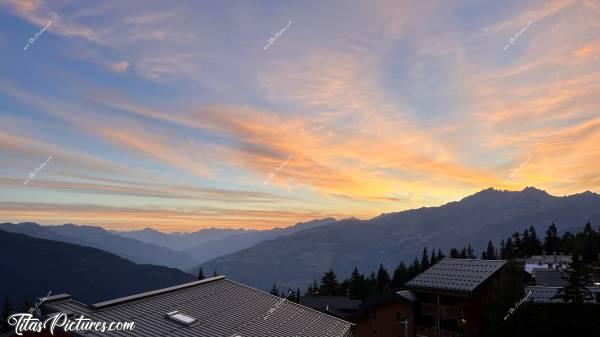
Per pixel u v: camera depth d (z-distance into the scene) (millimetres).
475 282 49719
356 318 56438
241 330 24000
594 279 58562
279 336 24859
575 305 41938
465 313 48844
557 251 116312
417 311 52625
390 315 53844
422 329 51188
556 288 47531
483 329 48312
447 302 50906
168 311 23750
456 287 49750
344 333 29781
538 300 44375
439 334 49688
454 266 55281
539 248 121938
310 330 27797
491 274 50656
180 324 22469
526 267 74812
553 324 40938
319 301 78562
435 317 51344
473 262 54906
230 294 30125
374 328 54906
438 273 54625
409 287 53188
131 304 23344
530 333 41406
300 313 30500
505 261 53094
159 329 21156
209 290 29734
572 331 40375
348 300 79562
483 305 48594
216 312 25766
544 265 74688
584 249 86875
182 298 26672
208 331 22469
